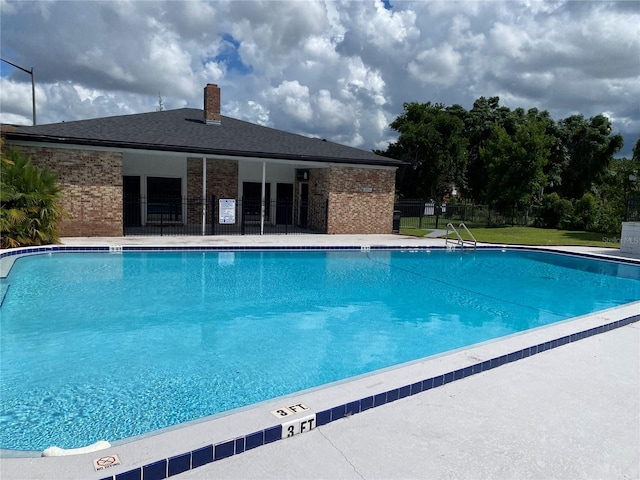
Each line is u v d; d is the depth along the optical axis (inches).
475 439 124.1
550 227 1005.2
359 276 462.3
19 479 95.1
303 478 103.6
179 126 725.3
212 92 776.9
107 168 581.6
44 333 255.9
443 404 145.9
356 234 768.9
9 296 331.9
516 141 1141.1
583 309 360.2
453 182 1572.3
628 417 139.9
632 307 285.9
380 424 131.3
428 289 414.3
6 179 467.5
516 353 191.0
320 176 775.7
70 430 150.9
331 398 139.5
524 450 119.2
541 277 496.1
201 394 183.0
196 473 105.0
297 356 233.5
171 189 776.9
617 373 177.2
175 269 454.0
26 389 183.6
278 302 346.9
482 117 1662.2
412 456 114.6
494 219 1082.7
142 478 100.6
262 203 690.2
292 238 665.0
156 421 158.4
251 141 723.4
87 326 270.7
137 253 511.2
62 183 560.7
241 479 102.9
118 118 706.8
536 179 1084.5
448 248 643.5
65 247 486.3
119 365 212.4
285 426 121.9
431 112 1526.8
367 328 290.2
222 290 378.0
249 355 232.2
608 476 108.6
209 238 625.0
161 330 268.7
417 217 1095.0
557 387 162.1
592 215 933.2
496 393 155.7
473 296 394.0
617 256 598.2
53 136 541.6
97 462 102.0
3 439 144.3
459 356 183.3
